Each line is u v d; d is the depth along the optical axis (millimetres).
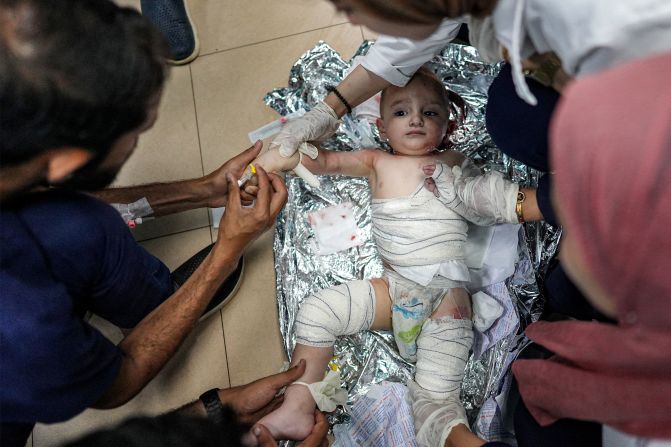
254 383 1339
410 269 1521
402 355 1548
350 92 1576
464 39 1562
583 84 549
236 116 1914
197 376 1653
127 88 782
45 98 719
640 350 608
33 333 857
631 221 509
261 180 1280
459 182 1540
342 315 1484
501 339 1527
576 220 565
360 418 1514
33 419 917
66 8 740
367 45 1839
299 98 1871
